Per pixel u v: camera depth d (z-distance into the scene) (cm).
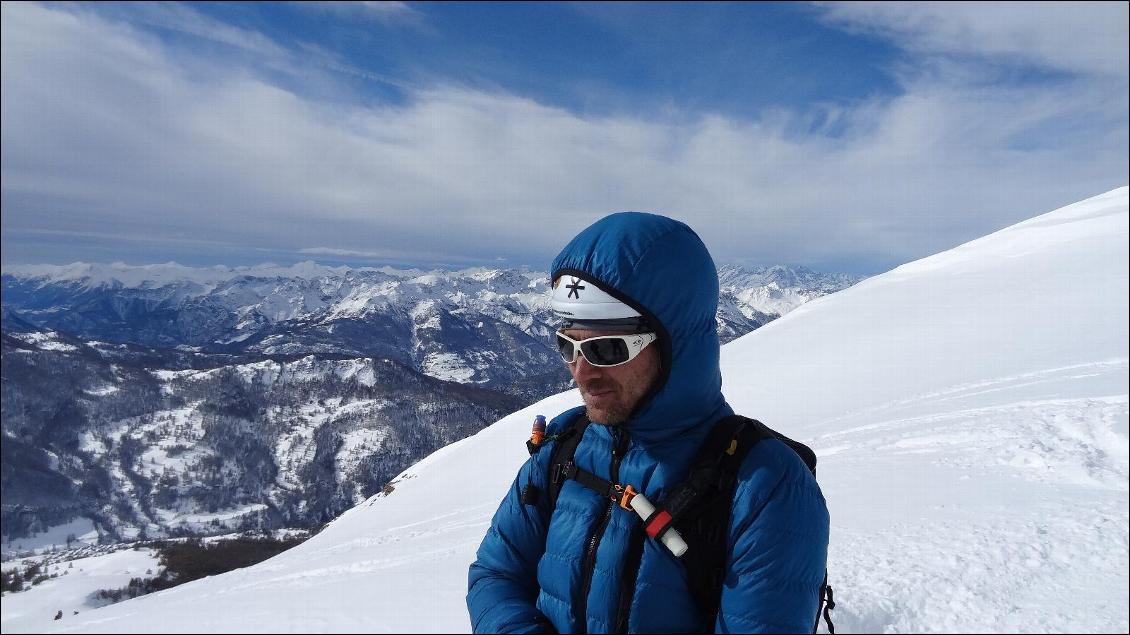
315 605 620
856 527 518
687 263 141
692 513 143
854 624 359
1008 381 1394
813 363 2481
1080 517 473
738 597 136
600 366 142
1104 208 4284
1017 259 3825
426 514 2142
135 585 6781
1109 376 1146
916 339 2452
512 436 3091
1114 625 322
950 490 615
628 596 144
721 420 153
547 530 178
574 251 147
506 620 159
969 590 376
